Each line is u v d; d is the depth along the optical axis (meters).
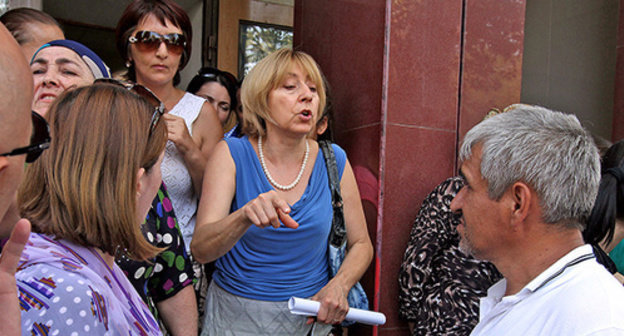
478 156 1.11
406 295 2.14
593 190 1.03
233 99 2.91
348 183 2.03
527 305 1.02
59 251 0.89
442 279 2.03
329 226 1.90
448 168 2.52
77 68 1.54
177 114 2.25
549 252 1.05
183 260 1.56
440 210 2.11
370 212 2.43
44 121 0.59
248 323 1.78
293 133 1.86
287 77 1.84
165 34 2.18
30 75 0.53
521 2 2.68
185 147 2.06
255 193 1.85
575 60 3.21
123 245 0.99
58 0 4.21
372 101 2.43
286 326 1.79
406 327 2.41
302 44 3.01
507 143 1.05
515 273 1.11
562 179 1.00
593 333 0.89
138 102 1.05
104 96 1.01
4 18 2.03
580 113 3.26
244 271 1.80
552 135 1.03
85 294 0.80
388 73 2.37
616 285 0.95
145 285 1.41
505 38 2.64
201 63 4.14
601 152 1.91
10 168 0.51
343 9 2.64
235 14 4.08
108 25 4.39
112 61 4.64
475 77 2.58
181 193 2.10
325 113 2.40
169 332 1.56
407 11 2.40
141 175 1.02
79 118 0.97
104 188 0.96
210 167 1.87
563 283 0.99
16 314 0.59
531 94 3.11
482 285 1.95
